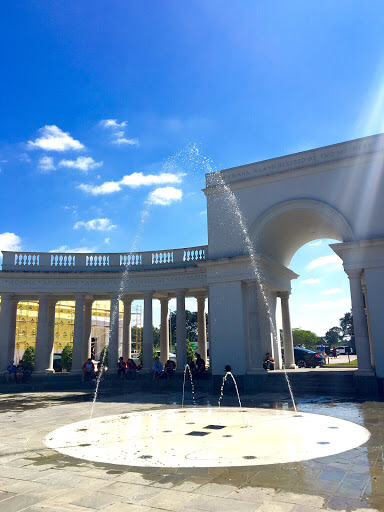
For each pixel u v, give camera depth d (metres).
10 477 6.39
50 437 9.52
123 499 5.36
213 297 21.84
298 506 5.02
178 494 5.51
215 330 21.44
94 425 10.92
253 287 21.08
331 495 5.38
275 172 21.47
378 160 18.94
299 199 20.47
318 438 8.68
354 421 10.59
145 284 26.02
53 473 6.57
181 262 26.00
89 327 29.02
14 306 26.52
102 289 25.97
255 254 20.88
